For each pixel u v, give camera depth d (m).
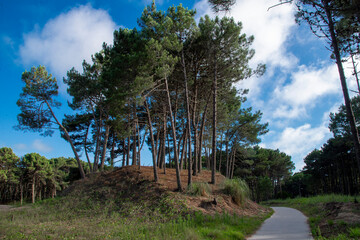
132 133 21.98
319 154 47.06
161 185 17.91
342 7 9.21
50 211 17.92
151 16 19.08
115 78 17.98
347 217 10.12
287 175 59.16
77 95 26.56
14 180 47.19
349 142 31.06
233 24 19.06
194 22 18.97
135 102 17.91
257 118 34.06
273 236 9.11
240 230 10.37
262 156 49.00
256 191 44.09
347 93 9.47
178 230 9.70
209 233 9.08
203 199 15.31
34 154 48.66
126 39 19.69
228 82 23.05
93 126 32.34
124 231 9.90
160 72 17.52
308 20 10.14
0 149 50.53
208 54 19.78
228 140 35.91
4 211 19.83
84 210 16.98
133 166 24.38
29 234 10.29
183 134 27.56
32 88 26.09
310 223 11.86
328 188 52.25
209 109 26.53
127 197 17.58
